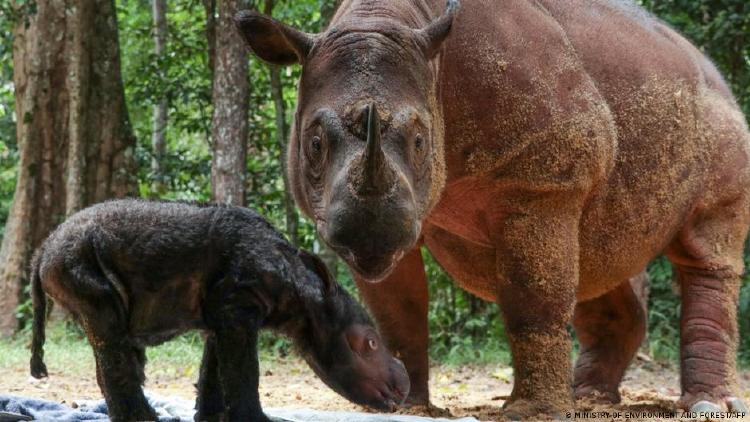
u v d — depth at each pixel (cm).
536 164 627
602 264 720
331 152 495
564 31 692
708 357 755
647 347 1396
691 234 778
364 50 524
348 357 552
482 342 1485
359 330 555
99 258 514
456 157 621
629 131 704
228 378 516
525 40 637
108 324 516
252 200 1652
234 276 514
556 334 645
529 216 636
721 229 785
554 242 639
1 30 1683
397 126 500
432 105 545
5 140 2083
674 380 1233
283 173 1503
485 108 617
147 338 532
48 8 1688
